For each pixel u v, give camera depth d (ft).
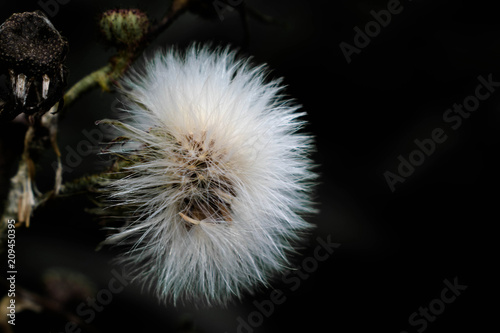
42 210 0.48
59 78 0.45
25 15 0.44
